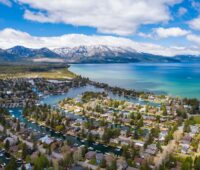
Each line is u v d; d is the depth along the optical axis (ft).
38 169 601.21
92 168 643.86
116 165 628.69
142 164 639.76
